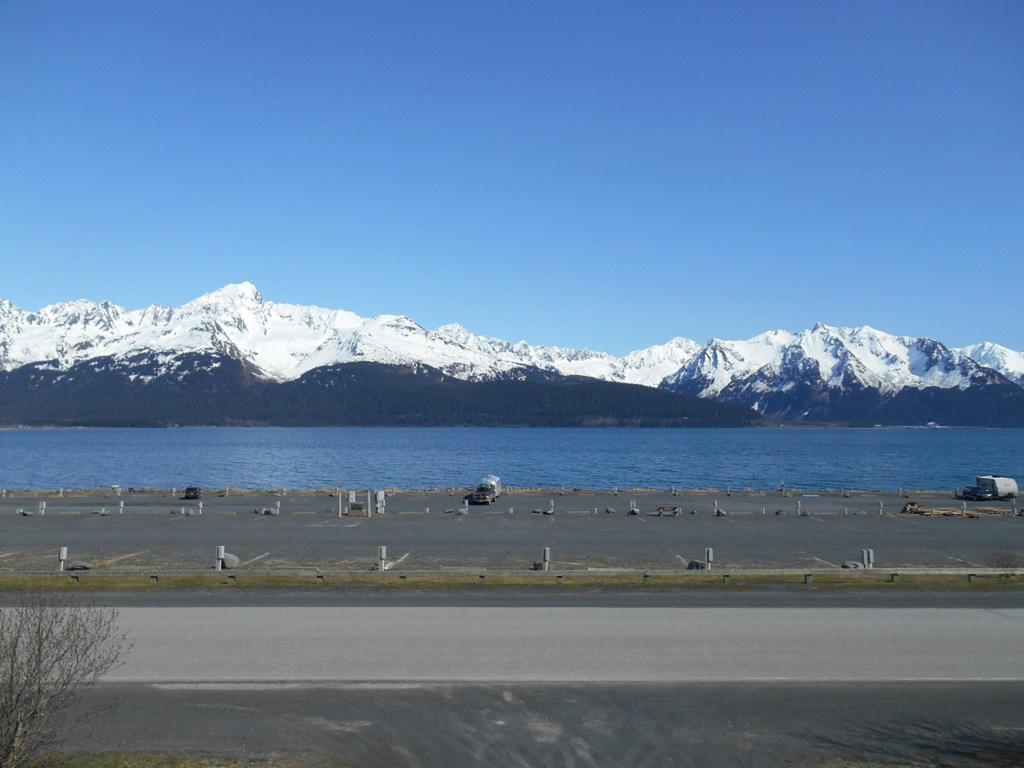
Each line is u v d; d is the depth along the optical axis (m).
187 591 25.53
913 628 21.25
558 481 109.50
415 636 20.12
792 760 13.16
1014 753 13.55
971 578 28.20
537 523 49.16
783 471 131.62
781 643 19.73
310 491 73.69
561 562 33.53
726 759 13.16
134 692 15.95
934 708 15.54
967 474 125.62
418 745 13.56
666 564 33.09
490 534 43.41
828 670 17.67
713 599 24.70
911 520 52.22
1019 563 34.03
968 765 13.06
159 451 193.25
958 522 51.22
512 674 17.22
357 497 68.56
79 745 13.36
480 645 19.34
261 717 14.73
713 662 18.16
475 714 14.95
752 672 17.50
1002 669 17.86
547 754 13.26
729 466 144.12
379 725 14.40
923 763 13.12
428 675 17.11
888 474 125.38
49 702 11.68
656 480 112.06
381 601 24.19
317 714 14.89
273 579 27.31
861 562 33.75
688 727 14.46
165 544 39.03
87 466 139.25
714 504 61.25
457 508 58.88
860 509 60.09
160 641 19.52
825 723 14.74
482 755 13.20
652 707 15.39
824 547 38.94
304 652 18.69
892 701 15.88
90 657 17.27
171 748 13.31
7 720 11.28
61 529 45.34
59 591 25.34
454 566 32.22
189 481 108.00
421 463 149.75
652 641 19.81
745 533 44.50
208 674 17.06
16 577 27.89
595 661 18.14
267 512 54.59
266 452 189.00
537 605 23.69
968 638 20.30
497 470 132.12
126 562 33.25
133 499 66.62
